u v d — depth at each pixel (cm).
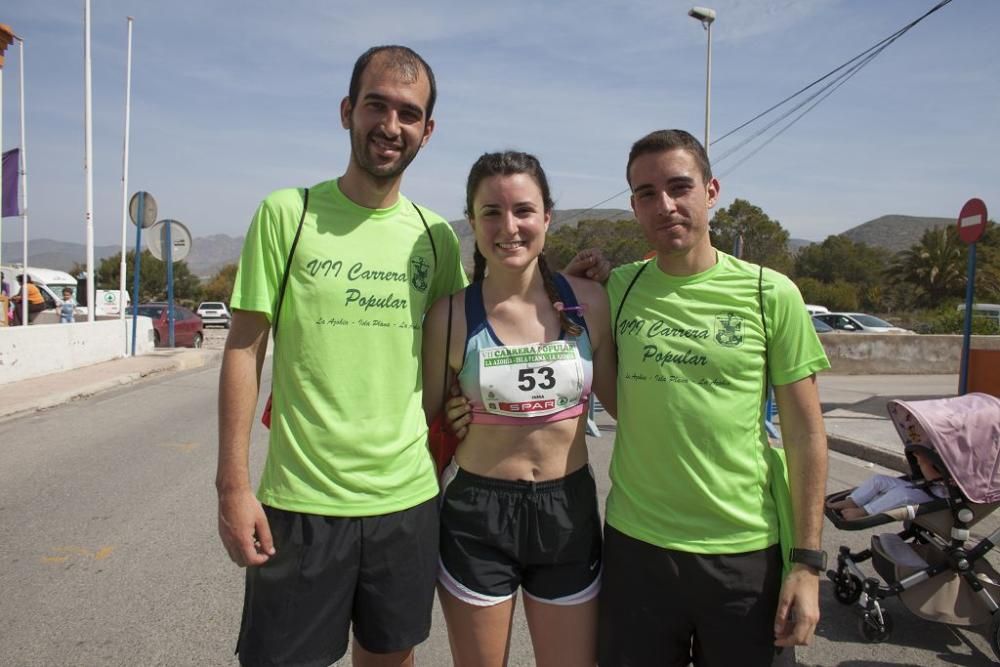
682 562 212
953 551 346
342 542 213
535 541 226
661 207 213
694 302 218
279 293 217
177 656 309
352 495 214
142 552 423
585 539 231
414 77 215
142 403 972
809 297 5078
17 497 531
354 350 215
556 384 225
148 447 697
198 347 2158
